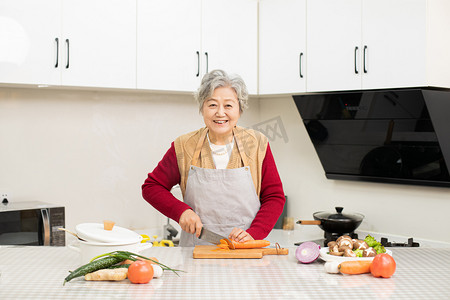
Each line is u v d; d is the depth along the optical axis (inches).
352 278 52.1
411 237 118.0
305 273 54.0
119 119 125.7
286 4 125.0
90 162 121.6
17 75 97.6
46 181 115.7
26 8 97.9
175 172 81.3
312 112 124.3
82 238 56.0
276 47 127.6
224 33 125.0
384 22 107.5
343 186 131.7
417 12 102.4
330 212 124.6
